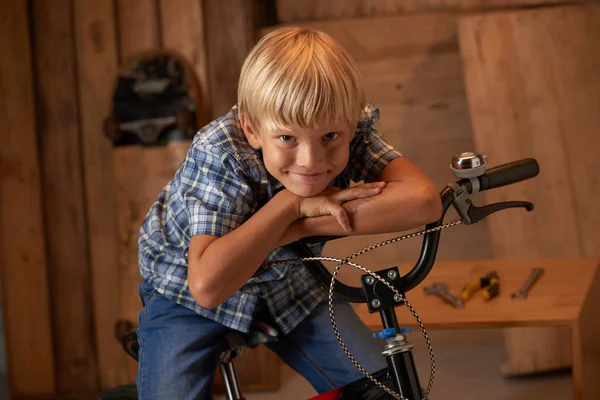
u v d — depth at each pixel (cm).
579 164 291
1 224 299
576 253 287
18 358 303
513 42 297
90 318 300
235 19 289
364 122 141
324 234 122
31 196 298
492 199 292
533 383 279
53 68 295
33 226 299
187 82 288
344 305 164
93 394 302
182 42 290
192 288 119
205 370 151
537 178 291
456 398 272
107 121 289
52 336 302
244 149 133
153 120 288
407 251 305
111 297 299
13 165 297
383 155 140
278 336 162
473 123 295
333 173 120
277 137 116
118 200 295
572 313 185
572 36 297
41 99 296
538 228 290
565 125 292
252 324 151
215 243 119
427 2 308
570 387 273
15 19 293
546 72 295
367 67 309
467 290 202
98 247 298
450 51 306
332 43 120
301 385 299
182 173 137
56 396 303
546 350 282
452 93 307
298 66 113
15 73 295
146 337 153
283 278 152
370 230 122
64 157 296
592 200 289
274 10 319
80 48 293
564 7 300
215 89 291
